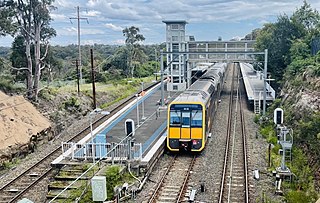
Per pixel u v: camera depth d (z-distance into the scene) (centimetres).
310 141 1752
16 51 3434
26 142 2247
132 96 4159
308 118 1934
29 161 2048
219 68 4481
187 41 4212
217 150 2095
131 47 6475
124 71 6312
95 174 1538
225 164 1812
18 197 1549
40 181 1725
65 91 3516
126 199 1444
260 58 3866
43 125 2578
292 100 2553
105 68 6356
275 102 2988
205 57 4200
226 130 2562
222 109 3331
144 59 7350
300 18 4134
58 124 2834
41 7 2900
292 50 3388
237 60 3906
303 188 1470
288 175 1583
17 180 1750
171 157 2012
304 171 1588
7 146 2083
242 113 3123
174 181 1628
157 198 1440
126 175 1641
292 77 3012
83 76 5009
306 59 3025
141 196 1476
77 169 1727
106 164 1733
